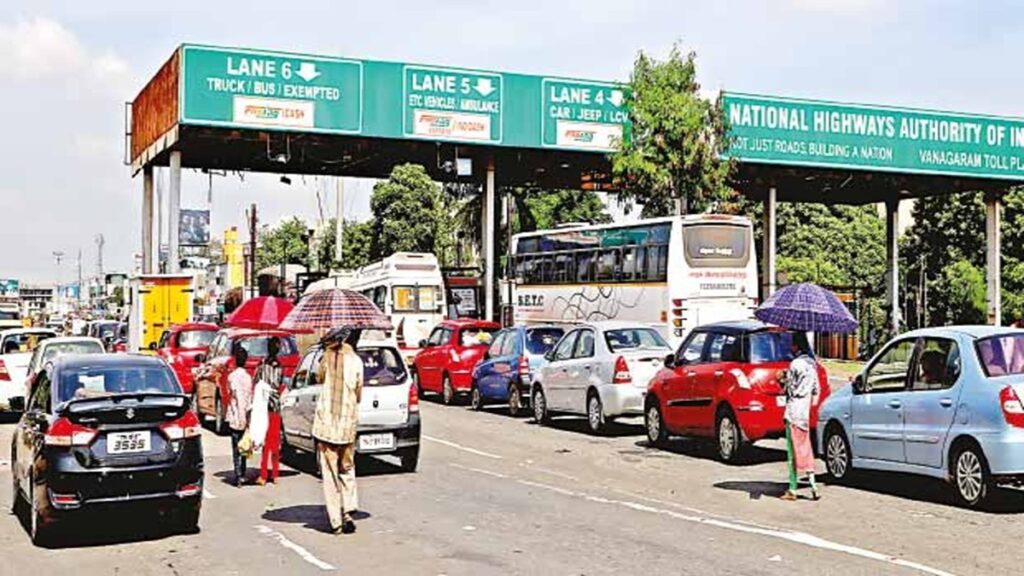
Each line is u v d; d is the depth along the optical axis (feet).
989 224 148.05
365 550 33.63
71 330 156.15
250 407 47.26
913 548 32.71
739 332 53.57
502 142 111.86
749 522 37.63
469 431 68.90
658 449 59.52
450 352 87.61
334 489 36.42
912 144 128.47
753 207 223.30
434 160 130.62
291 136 108.27
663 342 67.05
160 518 39.68
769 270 137.49
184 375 78.48
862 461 44.42
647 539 34.53
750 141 119.96
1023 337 39.86
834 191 154.20
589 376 66.33
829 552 32.19
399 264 114.52
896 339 43.96
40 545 35.42
